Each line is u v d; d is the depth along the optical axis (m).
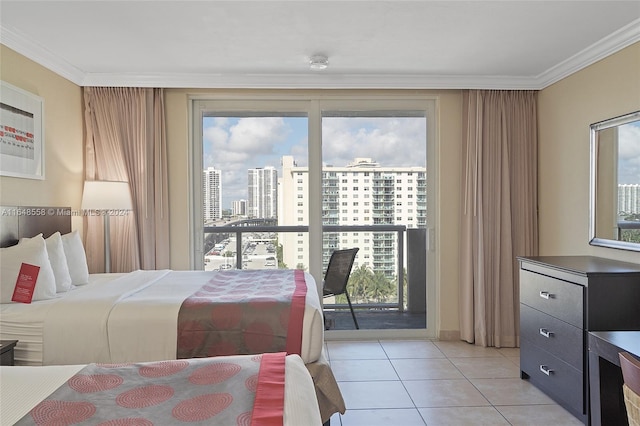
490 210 4.26
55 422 1.20
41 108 3.44
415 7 2.74
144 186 4.15
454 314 4.45
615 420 2.07
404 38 3.25
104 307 2.44
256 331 2.36
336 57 3.68
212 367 1.61
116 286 3.02
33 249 2.70
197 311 2.40
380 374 3.52
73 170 3.96
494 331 4.24
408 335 4.54
